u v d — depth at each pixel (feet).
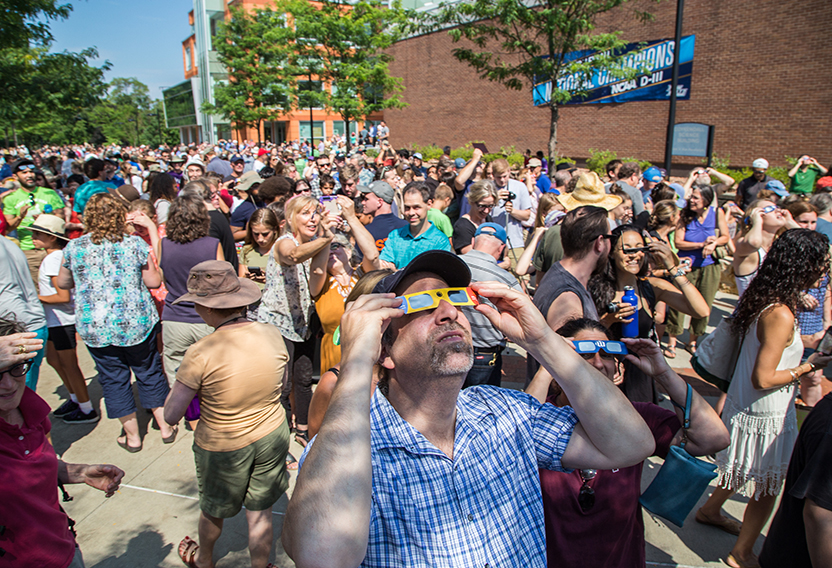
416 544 4.00
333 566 3.27
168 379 14.17
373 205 17.66
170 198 19.94
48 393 17.31
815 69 44.57
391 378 4.52
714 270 19.48
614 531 5.91
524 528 4.49
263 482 9.04
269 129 157.38
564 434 4.83
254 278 17.10
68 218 23.25
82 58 38.27
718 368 10.72
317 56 75.05
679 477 6.14
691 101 53.93
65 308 14.49
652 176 25.68
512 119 75.97
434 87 90.12
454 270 4.50
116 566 10.04
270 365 8.86
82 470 7.52
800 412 12.28
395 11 41.42
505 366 18.37
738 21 49.24
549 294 9.22
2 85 35.81
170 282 13.73
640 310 10.40
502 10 33.45
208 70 177.47
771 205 16.11
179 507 11.76
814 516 5.90
